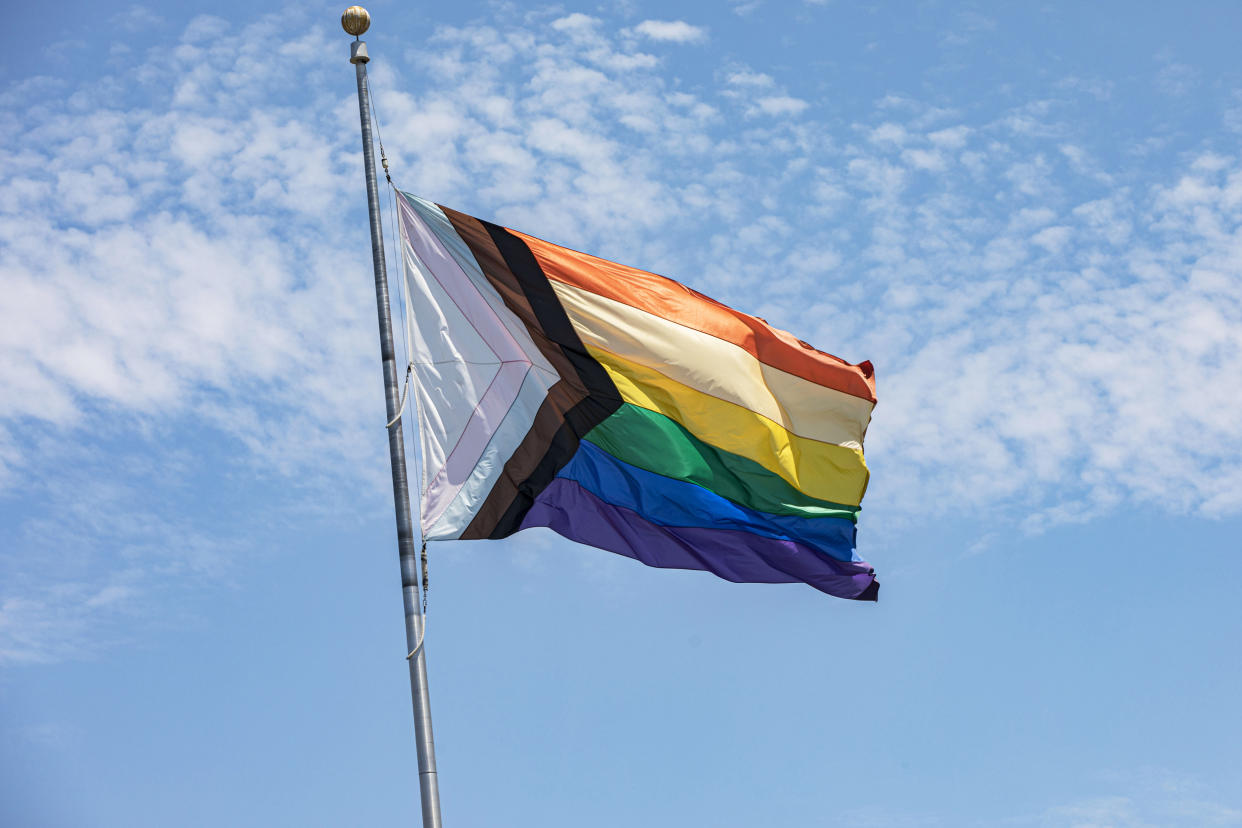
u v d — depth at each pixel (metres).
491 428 20.78
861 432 24.48
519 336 21.61
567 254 22.59
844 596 24.08
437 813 17.28
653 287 23.19
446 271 21.42
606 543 22.03
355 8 21.45
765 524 23.30
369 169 20.84
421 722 17.81
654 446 22.34
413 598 18.55
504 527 20.27
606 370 22.23
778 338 24.17
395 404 19.55
